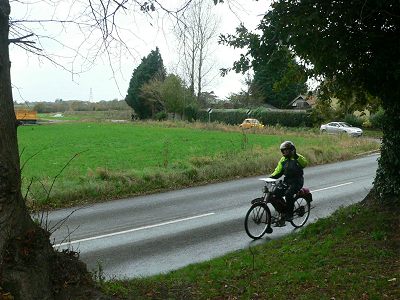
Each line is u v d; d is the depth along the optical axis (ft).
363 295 16.24
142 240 29.96
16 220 12.05
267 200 29.94
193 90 192.65
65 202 42.52
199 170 56.70
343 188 48.75
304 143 93.15
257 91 204.95
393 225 23.82
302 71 29.60
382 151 27.58
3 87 12.07
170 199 44.65
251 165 62.34
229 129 143.02
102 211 39.19
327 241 23.32
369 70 25.17
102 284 14.76
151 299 15.43
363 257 20.34
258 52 24.12
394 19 23.45
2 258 11.51
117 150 90.79
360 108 32.63
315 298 16.30
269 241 28.91
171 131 144.66
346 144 93.61
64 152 87.86
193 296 17.21
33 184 45.52
